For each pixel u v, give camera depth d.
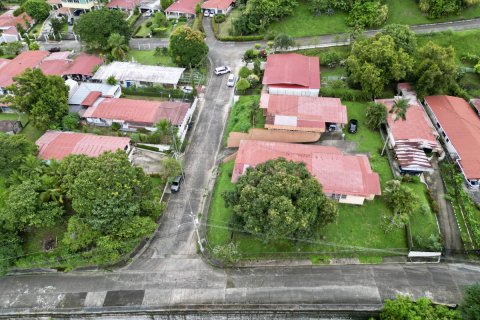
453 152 69.69
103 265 56.56
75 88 84.88
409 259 54.97
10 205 55.50
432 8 97.75
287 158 63.53
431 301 49.91
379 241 56.28
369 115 72.94
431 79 76.44
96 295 53.47
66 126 75.75
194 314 51.19
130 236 54.88
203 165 71.00
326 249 55.69
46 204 56.97
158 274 55.09
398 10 101.50
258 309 50.69
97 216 53.53
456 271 53.88
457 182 64.12
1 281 56.38
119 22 97.94
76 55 100.50
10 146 63.34
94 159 57.88
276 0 101.19
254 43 101.56
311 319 51.28
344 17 102.12
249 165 62.69
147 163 70.94
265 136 72.00
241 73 87.00
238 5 115.94
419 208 58.94
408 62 78.50
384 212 59.00
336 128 74.69
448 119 74.31
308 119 72.94
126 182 55.38
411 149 67.06
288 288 52.56
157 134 72.69
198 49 90.56
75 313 52.06
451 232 57.75
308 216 47.97
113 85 86.62
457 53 91.69
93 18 96.44
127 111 78.25
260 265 55.25
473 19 98.56
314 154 64.69
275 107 75.38
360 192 58.09
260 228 48.91
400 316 46.66
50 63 93.69
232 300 51.69
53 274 56.66
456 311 46.41
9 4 133.62
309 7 104.12
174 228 60.62
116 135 76.62
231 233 57.97
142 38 107.44
